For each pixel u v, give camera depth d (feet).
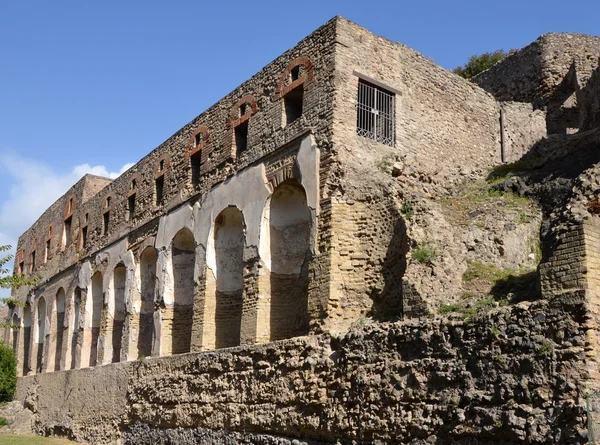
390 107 65.67
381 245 54.08
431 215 51.96
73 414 96.22
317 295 55.47
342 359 47.34
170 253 84.79
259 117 71.31
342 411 46.01
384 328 44.91
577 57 92.43
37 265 141.90
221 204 74.38
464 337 38.96
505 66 101.24
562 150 69.05
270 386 54.24
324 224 56.90
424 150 67.62
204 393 63.67
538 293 39.45
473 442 36.73
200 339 72.59
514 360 35.83
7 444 87.10
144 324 92.58
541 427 33.55
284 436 51.67
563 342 34.19
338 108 60.03
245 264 66.64
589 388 32.45
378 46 65.82
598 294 35.14
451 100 73.51
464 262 50.62
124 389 81.82
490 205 61.00
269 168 66.95
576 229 36.83
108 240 106.52
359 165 59.21
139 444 74.90
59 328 125.39
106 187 113.19
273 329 63.36
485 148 76.74
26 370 142.10
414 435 40.19
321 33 64.28
